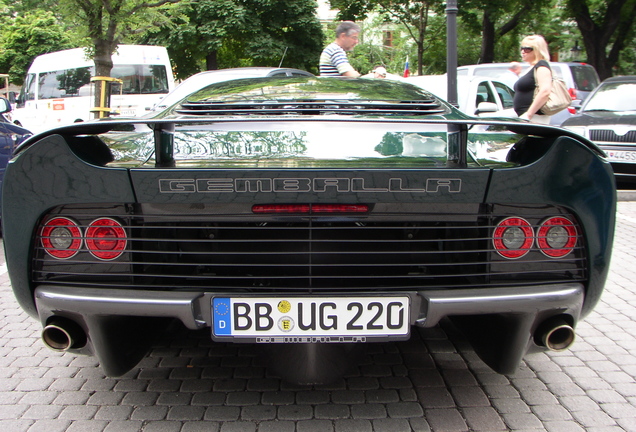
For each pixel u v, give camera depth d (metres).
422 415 2.57
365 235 2.31
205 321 2.23
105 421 2.53
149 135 2.61
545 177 2.14
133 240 2.17
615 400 2.72
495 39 25.25
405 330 2.23
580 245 2.25
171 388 2.83
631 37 24.03
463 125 2.11
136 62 12.88
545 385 2.87
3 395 2.77
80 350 2.40
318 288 2.24
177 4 9.19
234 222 2.26
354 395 2.75
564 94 6.49
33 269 2.24
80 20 8.72
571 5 22.12
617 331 3.59
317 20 28.03
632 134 8.18
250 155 2.29
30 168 2.15
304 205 2.11
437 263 2.25
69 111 13.09
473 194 2.10
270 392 2.78
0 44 35.12
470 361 3.13
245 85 3.31
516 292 2.19
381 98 3.01
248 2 26.19
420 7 26.73
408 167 2.10
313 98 2.97
